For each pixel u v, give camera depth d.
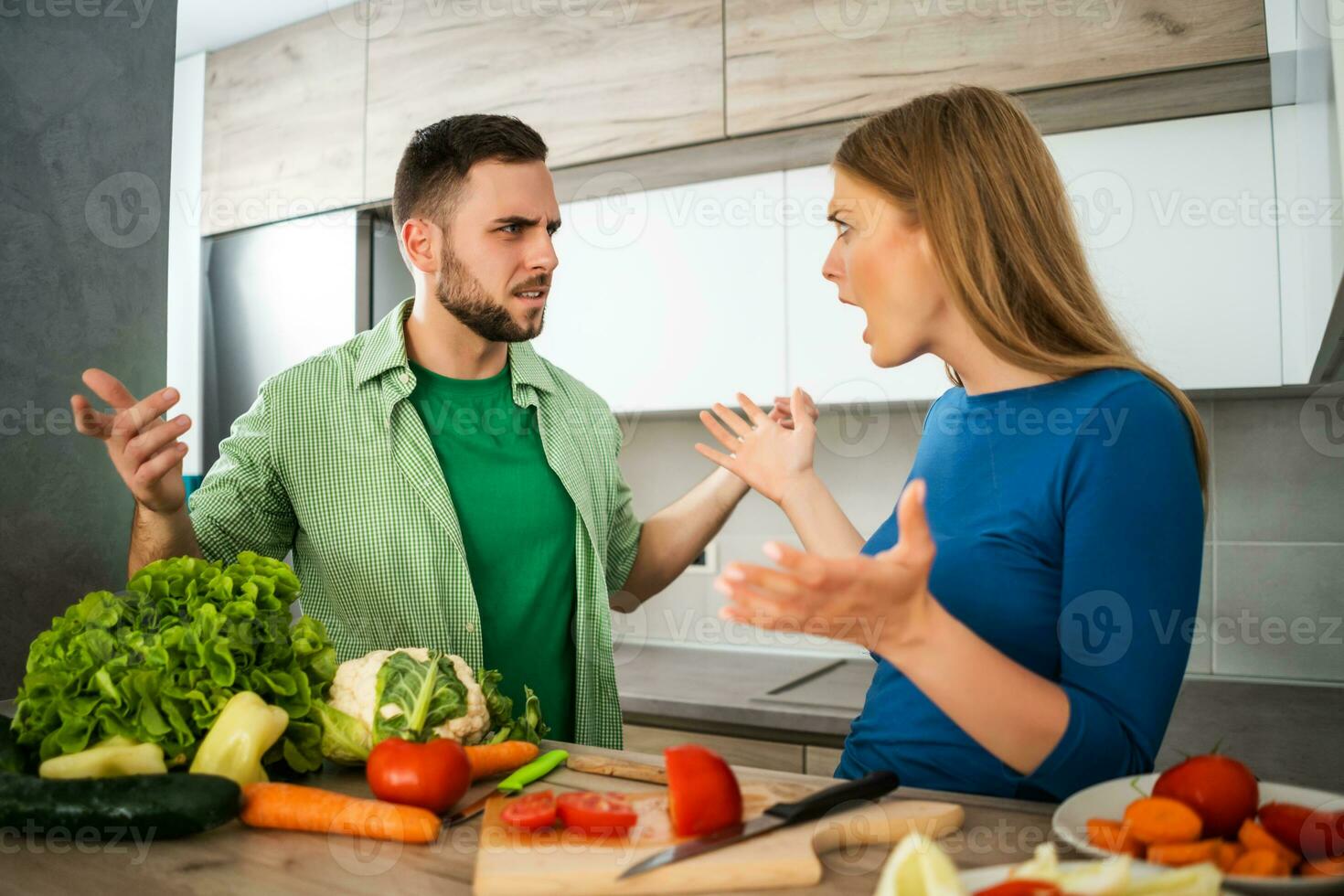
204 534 1.31
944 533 0.97
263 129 2.66
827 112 2.02
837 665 2.41
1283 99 1.73
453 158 1.34
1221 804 0.71
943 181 0.94
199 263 2.79
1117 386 0.88
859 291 1.02
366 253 2.58
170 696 0.89
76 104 1.46
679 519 1.62
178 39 2.70
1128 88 1.83
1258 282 1.87
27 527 1.39
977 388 1.02
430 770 0.83
